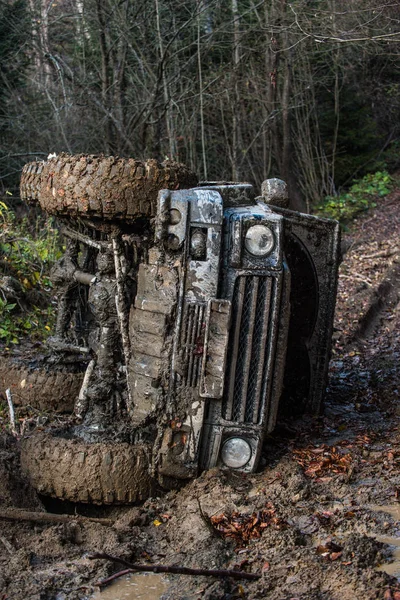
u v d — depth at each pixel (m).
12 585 3.62
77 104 14.91
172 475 4.52
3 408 5.96
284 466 4.75
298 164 19.81
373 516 4.17
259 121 17.36
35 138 15.02
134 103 14.96
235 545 3.97
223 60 17.38
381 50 13.18
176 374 4.51
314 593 3.42
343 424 5.86
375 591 3.32
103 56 14.62
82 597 3.57
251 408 4.57
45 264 8.94
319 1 11.96
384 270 12.74
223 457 4.59
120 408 4.92
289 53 15.37
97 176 4.57
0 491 4.44
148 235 4.77
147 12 14.38
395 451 5.11
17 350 7.27
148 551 4.00
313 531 4.04
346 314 10.25
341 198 19.05
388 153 22.20
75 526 4.17
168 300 4.50
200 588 3.56
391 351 8.61
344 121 20.69
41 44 16.17
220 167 17.58
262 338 4.51
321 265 5.89
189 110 16.31
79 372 6.02
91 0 14.49
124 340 4.80
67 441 4.61
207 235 4.42
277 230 4.46
